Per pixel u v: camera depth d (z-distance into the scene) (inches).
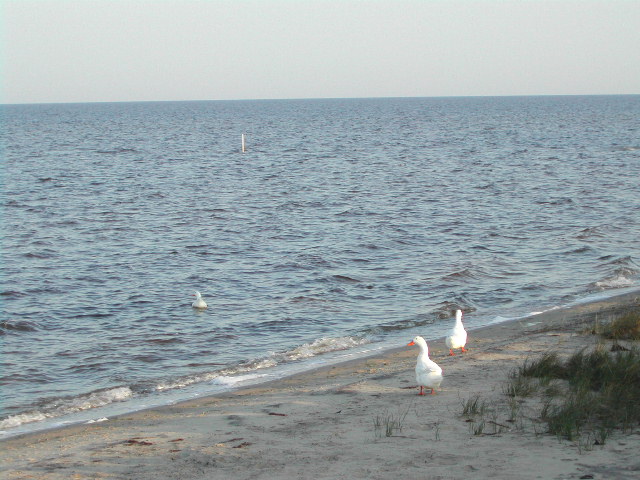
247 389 650.8
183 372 727.7
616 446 432.1
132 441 492.1
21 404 629.3
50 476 426.6
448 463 415.2
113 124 7559.1
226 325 904.3
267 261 1277.1
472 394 564.1
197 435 500.1
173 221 1690.5
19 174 2664.9
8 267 1216.8
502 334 820.0
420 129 6072.8
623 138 4495.6
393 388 601.9
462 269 1192.8
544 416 494.3
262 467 424.5
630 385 551.2
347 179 2559.1
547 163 3024.1
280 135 5428.2
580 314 898.1
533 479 384.2
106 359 771.4
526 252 1338.6
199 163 3206.2
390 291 1071.6
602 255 1295.5
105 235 1517.0
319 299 1027.9
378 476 399.5
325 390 614.2
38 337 852.6
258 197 2101.4
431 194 2148.1
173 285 1112.8
